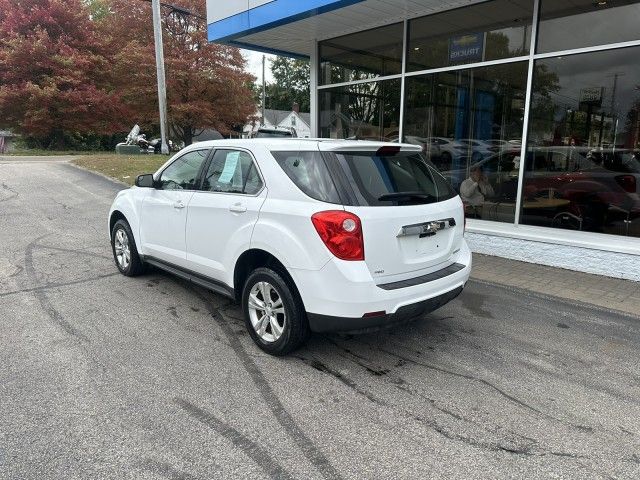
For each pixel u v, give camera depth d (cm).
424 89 826
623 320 473
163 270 556
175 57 2811
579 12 638
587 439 286
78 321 445
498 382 351
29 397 318
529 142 707
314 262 337
